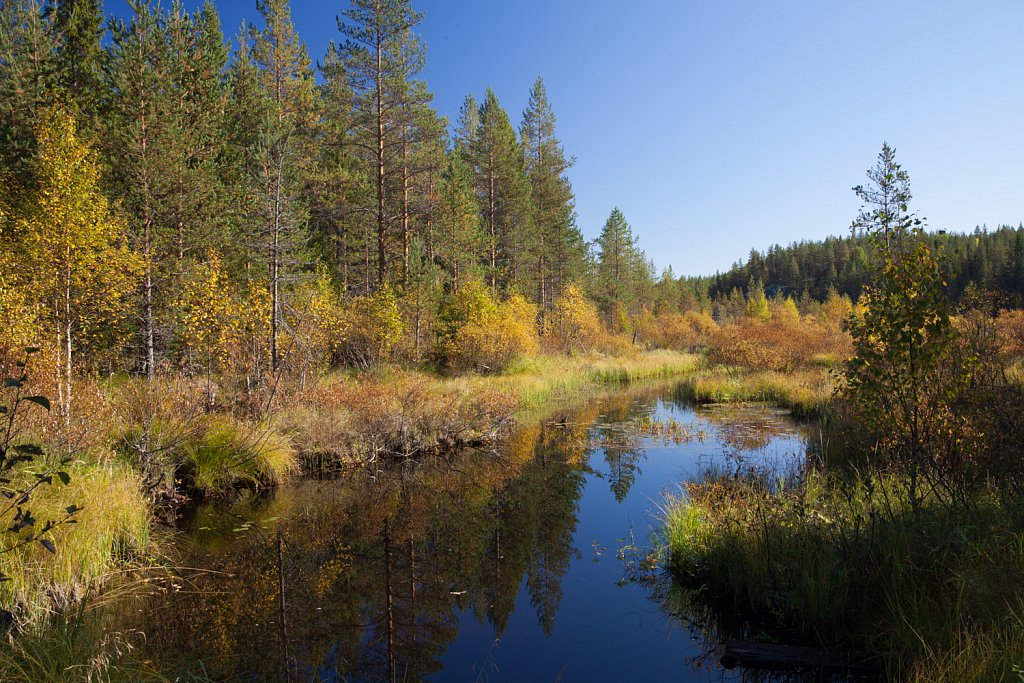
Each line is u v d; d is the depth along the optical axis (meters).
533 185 36.00
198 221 16.28
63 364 8.87
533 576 6.05
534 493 9.09
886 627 3.83
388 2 20.42
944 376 5.08
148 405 8.96
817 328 30.89
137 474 7.70
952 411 5.07
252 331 12.95
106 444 7.78
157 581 5.79
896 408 5.27
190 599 5.42
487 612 5.28
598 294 44.62
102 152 15.68
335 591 5.74
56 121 11.87
